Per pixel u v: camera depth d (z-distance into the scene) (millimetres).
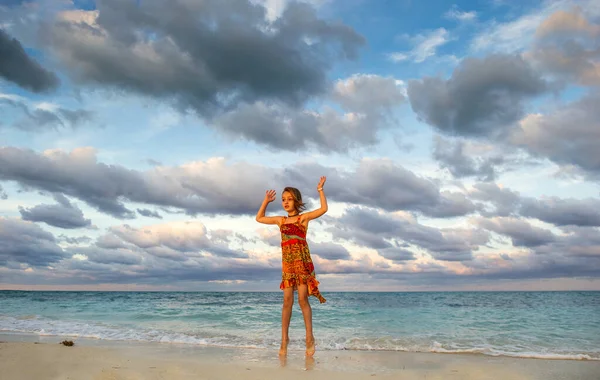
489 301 25328
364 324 11344
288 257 5480
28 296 33469
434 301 24719
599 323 11773
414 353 6496
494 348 7297
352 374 4273
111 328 10359
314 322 11844
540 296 36938
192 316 13781
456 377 4305
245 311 15734
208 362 5012
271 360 5270
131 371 4230
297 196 5648
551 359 6070
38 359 4988
